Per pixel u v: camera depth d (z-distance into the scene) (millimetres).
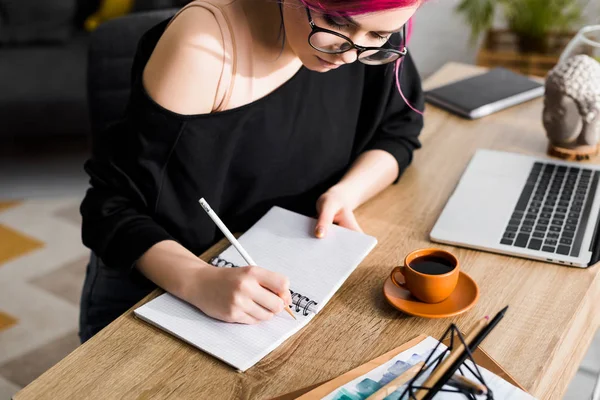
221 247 1190
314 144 1376
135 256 1125
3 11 3215
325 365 939
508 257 1167
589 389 1908
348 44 1049
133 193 1206
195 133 1191
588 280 1111
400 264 1151
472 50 3471
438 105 1739
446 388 861
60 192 3047
